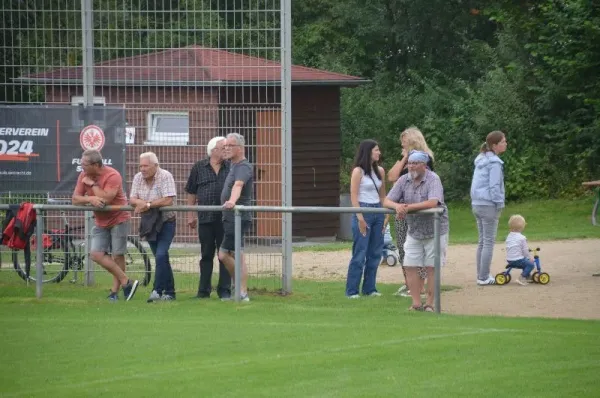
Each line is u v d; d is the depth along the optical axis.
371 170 49.56
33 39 54.44
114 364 33.38
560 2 103.62
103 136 53.38
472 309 45.56
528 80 117.00
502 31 130.12
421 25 157.62
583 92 105.62
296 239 90.50
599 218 95.94
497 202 52.38
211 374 31.75
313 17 161.38
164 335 38.09
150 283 54.47
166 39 54.84
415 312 43.97
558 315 43.62
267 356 34.34
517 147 115.75
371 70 161.62
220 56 54.53
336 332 38.47
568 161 111.00
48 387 30.33
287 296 50.06
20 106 53.44
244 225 47.38
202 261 49.00
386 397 28.80
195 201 50.00
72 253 54.00
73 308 45.19
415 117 131.75
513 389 29.62
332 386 30.09
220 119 55.41
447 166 118.38
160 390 29.83
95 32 57.12
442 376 31.22
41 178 53.66
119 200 47.88
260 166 54.66
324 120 92.25
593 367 32.31
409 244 44.94
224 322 41.03
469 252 69.12
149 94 55.22
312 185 91.94
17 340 37.22
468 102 123.31
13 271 54.41
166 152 56.69
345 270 62.09
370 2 159.12
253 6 55.12
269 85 55.19
